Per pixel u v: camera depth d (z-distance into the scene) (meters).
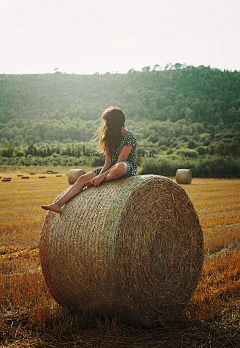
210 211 13.45
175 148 107.19
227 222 11.20
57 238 4.32
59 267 4.29
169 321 4.20
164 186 4.34
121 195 4.08
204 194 20.12
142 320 4.02
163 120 198.75
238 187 25.69
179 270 4.40
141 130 162.38
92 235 4.00
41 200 16.80
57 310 4.38
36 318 4.04
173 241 4.37
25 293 4.82
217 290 4.97
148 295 4.07
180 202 4.48
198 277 4.62
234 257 6.76
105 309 4.11
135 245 3.99
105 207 4.09
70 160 76.50
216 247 7.96
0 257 6.96
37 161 73.81
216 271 5.98
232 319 4.14
